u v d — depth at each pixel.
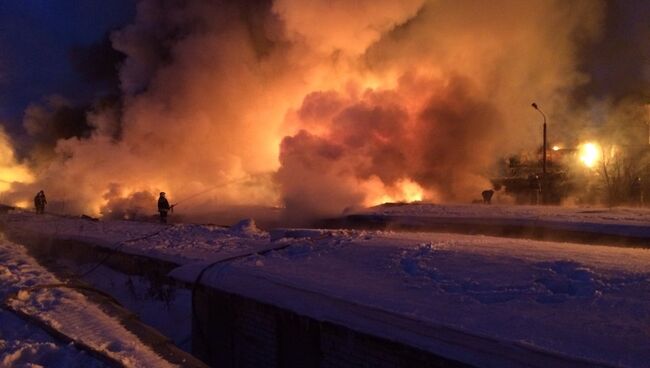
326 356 6.02
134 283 11.74
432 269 6.67
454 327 4.82
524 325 4.72
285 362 6.71
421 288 6.07
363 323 5.42
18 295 7.65
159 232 15.74
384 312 5.44
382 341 5.13
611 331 4.40
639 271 5.70
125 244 13.52
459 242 8.16
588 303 5.06
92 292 8.25
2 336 6.07
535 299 5.34
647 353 3.98
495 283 5.90
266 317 6.96
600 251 6.79
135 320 6.69
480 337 4.58
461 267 6.64
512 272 6.19
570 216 13.76
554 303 5.18
